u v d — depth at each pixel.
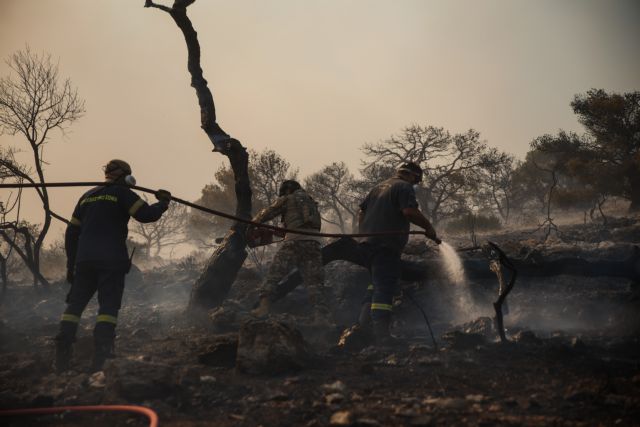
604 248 6.83
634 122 26.30
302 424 3.35
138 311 7.70
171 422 3.42
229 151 6.96
